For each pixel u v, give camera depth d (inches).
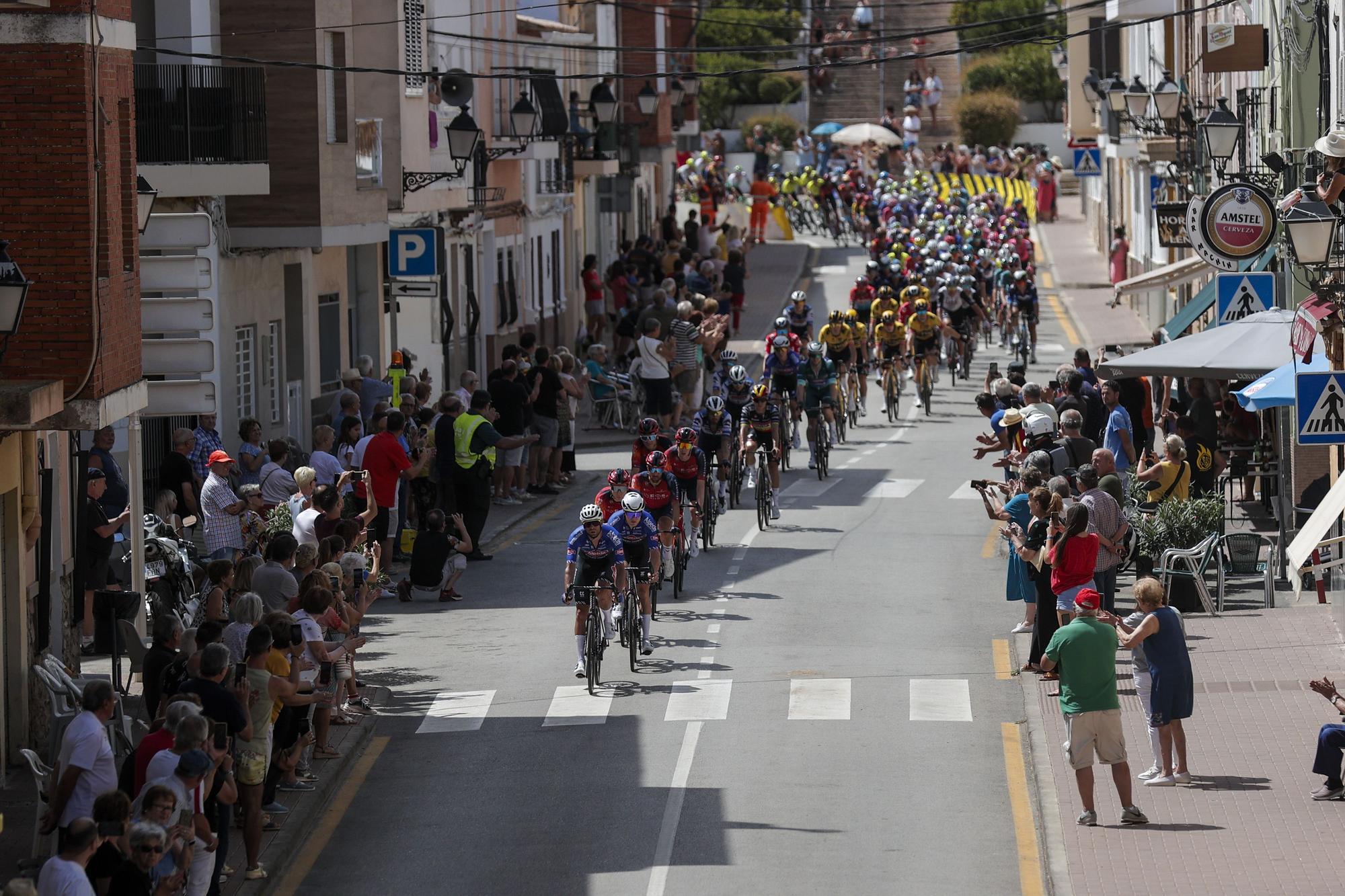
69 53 1567.4
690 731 1784.0
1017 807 1562.5
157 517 2160.4
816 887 1371.8
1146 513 2333.9
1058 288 6097.4
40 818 1401.3
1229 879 1350.9
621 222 6240.2
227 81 2514.8
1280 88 2829.7
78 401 1585.9
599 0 5383.9
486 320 4284.0
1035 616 2028.8
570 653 2097.7
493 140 4249.5
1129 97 3703.3
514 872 1417.3
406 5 3302.2
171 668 1493.6
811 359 3233.3
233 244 2792.8
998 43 3097.9
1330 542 1824.6
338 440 2635.3
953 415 3981.3
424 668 2052.2
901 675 1977.1
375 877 1421.0
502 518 2933.1
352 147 2925.7
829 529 2785.4
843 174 7711.6
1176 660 1569.9
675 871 1408.7
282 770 1566.2
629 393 3919.8
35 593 1759.4
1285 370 2258.9
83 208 1571.1
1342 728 1524.4
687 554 2390.5
